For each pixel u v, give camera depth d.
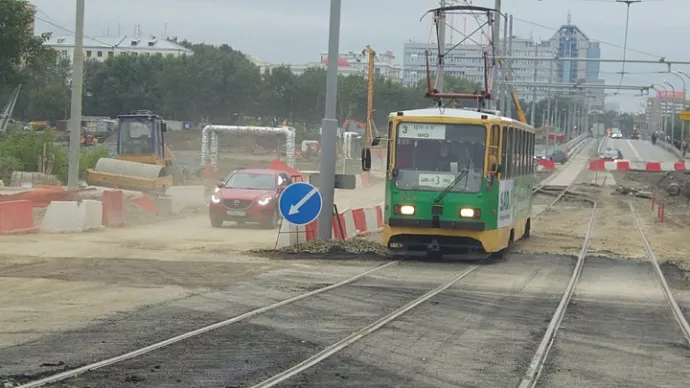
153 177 36.25
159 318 11.75
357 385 8.48
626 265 20.22
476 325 12.05
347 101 83.38
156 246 21.02
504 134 19.91
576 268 19.23
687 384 9.05
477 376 9.06
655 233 29.73
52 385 8.12
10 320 11.44
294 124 97.50
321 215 21.55
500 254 20.52
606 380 9.10
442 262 19.50
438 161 19.25
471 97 22.52
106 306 12.60
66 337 10.38
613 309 13.92
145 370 8.84
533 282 16.80
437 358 9.86
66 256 18.45
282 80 95.00
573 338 11.34
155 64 98.38
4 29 51.12
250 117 98.19
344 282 15.80
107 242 21.59
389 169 19.41
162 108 96.38
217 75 92.50
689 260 21.98
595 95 99.75
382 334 11.14
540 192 51.88
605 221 34.25
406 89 87.38
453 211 19.00
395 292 14.84
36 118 96.25
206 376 8.66
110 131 87.56
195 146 86.50
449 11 30.78
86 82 103.25
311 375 8.83
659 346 11.03
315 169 63.75
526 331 11.70
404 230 19.27
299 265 18.11
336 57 21.28
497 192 19.34
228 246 21.45
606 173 75.94
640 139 178.50
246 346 10.15
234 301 13.36
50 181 40.50
